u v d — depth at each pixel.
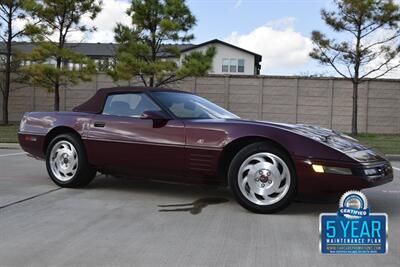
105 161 6.25
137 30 23.16
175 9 22.52
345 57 23.30
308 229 4.62
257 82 26.61
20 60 25.70
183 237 4.32
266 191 5.16
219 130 5.42
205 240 4.23
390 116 25.59
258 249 3.99
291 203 5.24
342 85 25.86
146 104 6.08
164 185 6.91
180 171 5.67
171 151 5.67
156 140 5.78
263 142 5.22
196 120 5.71
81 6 23.33
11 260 3.69
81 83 27.48
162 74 22.12
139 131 5.94
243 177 5.27
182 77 22.73
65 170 6.63
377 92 25.62
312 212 5.32
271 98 26.53
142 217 5.05
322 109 26.12
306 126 5.70
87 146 6.38
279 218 5.05
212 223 4.83
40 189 6.57
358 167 4.82
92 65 23.14
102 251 3.91
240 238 4.30
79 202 5.75
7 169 8.78
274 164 5.14
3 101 26.70
